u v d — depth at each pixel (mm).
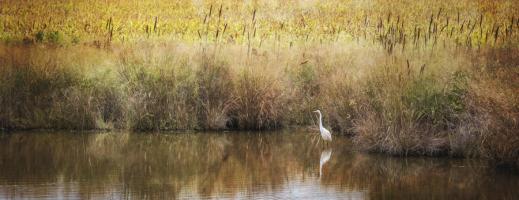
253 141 18031
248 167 15047
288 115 20109
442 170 14625
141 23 29375
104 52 22266
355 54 21812
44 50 22422
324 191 12859
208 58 20125
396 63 16859
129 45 23125
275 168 14953
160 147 17203
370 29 28312
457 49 19375
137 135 18750
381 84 17016
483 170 14586
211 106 19594
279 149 17062
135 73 19719
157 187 13094
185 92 19609
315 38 27234
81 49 22969
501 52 19062
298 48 24141
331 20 30281
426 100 16109
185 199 12195
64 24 29203
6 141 17703
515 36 22875
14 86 19516
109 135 18719
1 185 13000
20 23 29141
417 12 31000
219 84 19688
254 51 21375
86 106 19500
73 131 19281
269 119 19688
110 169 14688
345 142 17953
